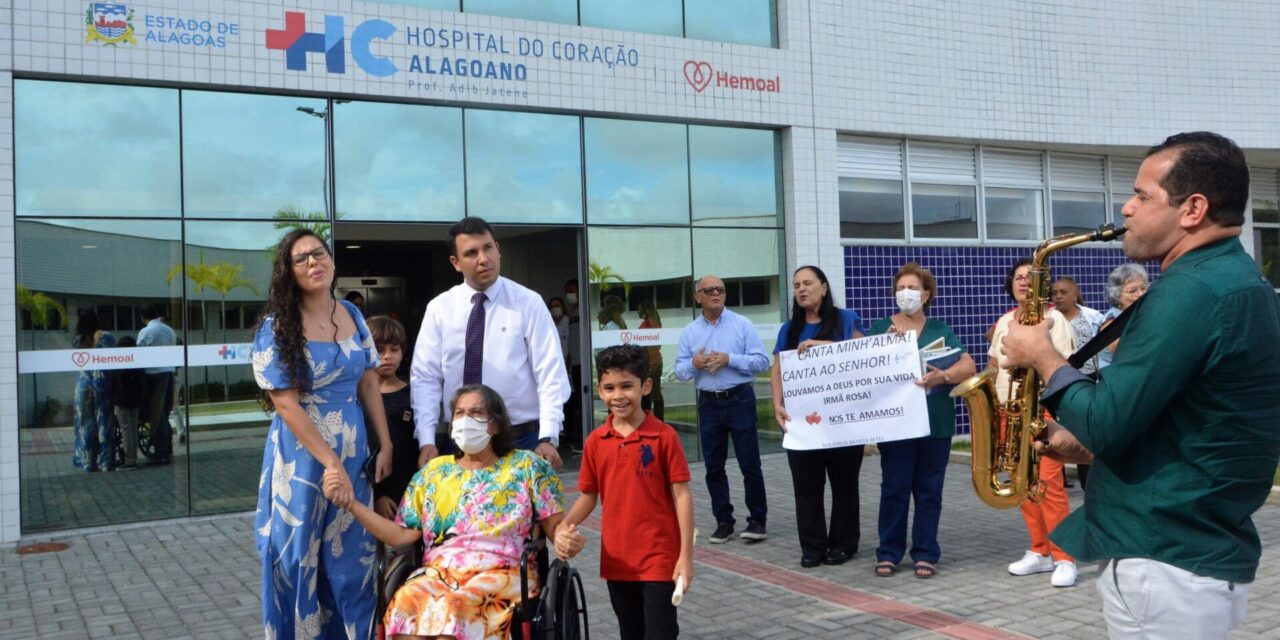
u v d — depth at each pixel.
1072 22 14.17
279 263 4.18
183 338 9.33
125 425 9.08
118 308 9.08
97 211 9.00
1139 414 2.53
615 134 11.43
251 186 9.61
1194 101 14.97
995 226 14.12
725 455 7.85
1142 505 2.64
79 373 8.91
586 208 11.25
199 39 9.27
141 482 9.12
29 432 8.70
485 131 10.70
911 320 6.74
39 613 6.30
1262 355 2.51
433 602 3.93
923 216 13.46
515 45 10.77
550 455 4.59
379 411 4.58
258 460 9.60
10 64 8.55
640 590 4.40
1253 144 15.34
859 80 12.73
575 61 11.09
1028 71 13.85
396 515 4.41
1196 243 2.64
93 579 7.13
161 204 9.26
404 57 10.16
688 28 11.93
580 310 11.32
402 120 10.29
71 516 8.82
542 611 3.86
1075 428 2.67
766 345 12.34
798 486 6.91
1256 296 2.53
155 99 9.23
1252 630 5.28
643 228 11.60
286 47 9.62
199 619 6.11
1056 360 2.79
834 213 12.58
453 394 4.63
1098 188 15.05
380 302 15.57
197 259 9.40
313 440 4.07
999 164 14.16
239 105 9.56
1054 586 6.23
